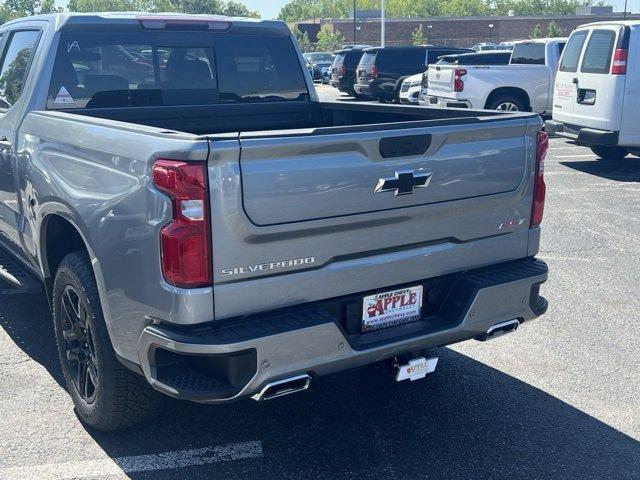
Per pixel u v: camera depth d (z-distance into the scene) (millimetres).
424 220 3584
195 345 3033
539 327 5582
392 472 3674
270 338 3098
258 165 3057
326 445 3924
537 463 3762
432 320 3736
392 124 3363
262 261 3145
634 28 10766
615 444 3951
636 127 11062
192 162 2975
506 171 3818
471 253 3814
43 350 5109
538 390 4562
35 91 4633
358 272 3416
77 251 3912
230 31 5355
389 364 3752
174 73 5172
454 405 4359
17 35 5184
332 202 3248
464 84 15844
